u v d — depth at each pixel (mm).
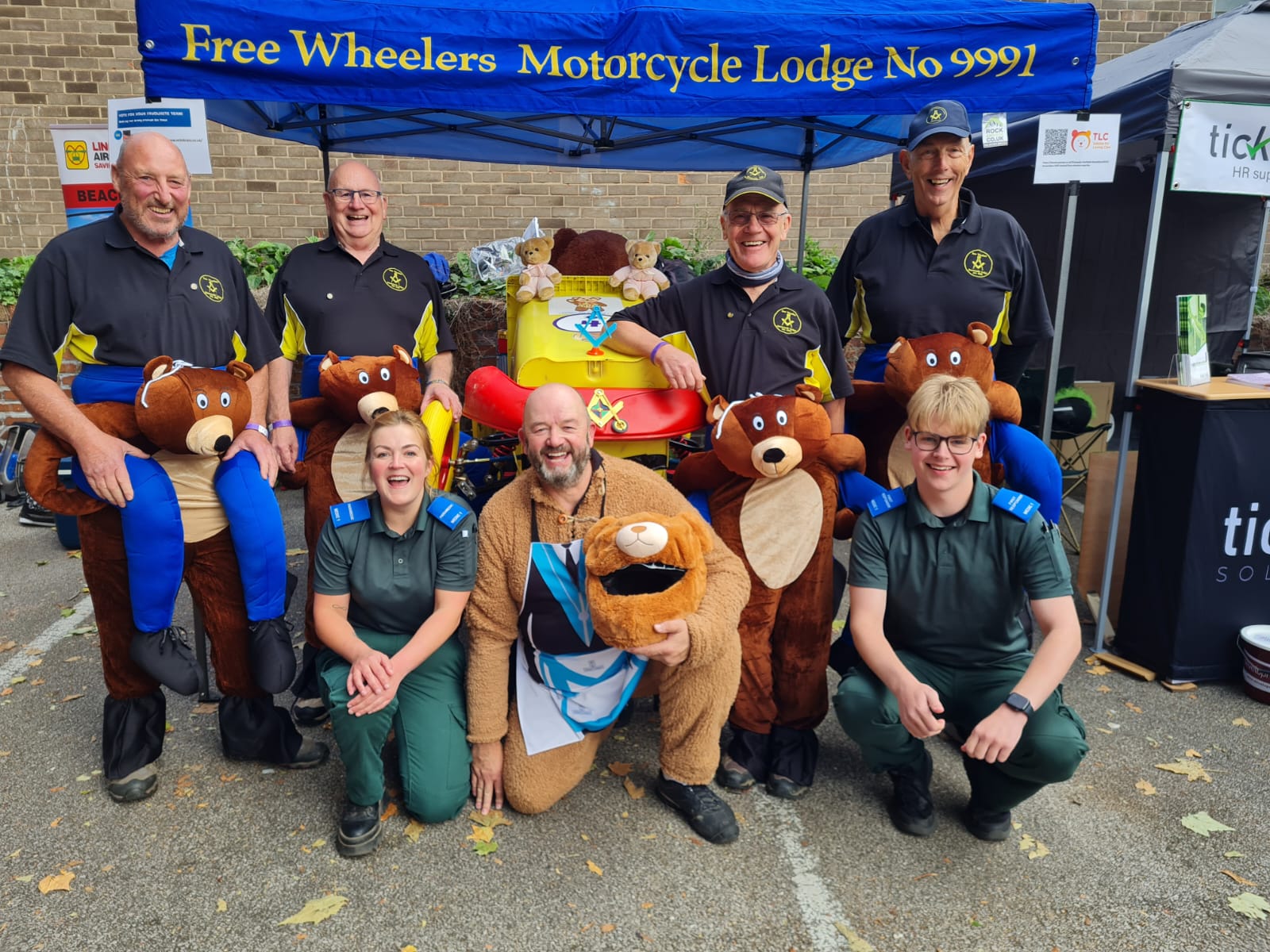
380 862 2482
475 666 2613
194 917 2268
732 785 2816
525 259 3852
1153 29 8305
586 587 2432
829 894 2363
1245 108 3480
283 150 7996
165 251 2572
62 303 2447
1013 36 3127
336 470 3219
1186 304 3508
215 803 2756
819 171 8547
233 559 2719
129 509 2496
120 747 2732
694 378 2828
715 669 2537
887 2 3252
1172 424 3477
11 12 7547
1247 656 3439
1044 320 3338
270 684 2674
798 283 2924
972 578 2471
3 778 2896
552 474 2479
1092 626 4074
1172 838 2604
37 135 7773
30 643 3975
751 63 3047
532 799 2637
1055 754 2342
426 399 3311
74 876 2416
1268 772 2947
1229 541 3445
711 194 8484
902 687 2355
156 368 2477
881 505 2562
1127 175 7027
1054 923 2262
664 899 2344
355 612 2666
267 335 2920
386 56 2879
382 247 3496
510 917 2271
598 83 2996
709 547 2490
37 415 2408
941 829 2645
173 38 2771
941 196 3109
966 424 2348
